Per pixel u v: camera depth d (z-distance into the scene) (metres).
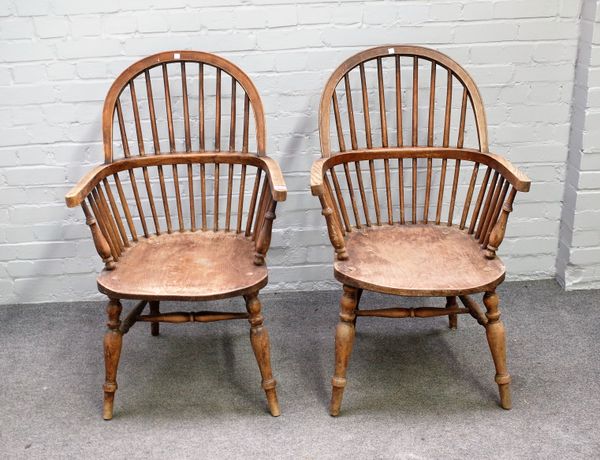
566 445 1.67
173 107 2.21
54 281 2.38
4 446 1.70
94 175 1.77
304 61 2.19
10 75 2.14
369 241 1.91
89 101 2.19
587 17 2.16
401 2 2.15
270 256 2.40
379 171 2.33
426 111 2.27
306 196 2.33
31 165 2.24
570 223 2.35
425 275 1.70
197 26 2.14
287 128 2.26
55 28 2.11
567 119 2.30
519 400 1.84
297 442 1.71
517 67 2.24
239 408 1.84
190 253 1.87
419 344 2.12
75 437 1.74
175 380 1.96
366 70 2.21
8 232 2.31
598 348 2.06
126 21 2.12
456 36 2.20
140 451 1.68
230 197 2.00
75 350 2.12
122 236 1.91
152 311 2.09
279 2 2.13
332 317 2.28
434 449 1.67
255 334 1.75
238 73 1.96
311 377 1.97
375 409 1.83
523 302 2.33
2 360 2.06
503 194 1.77
